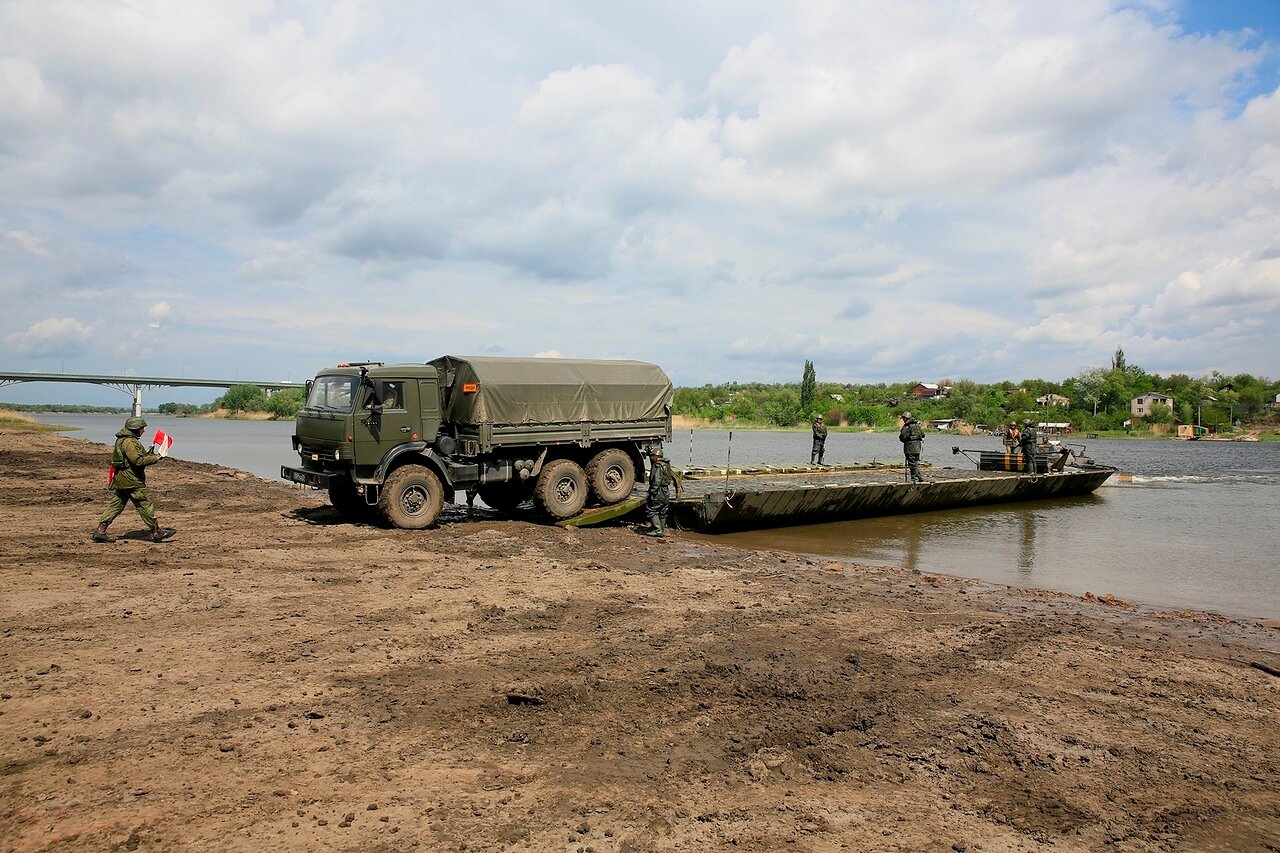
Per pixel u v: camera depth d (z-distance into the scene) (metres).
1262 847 4.27
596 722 5.75
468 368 14.81
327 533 14.12
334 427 14.04
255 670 6.70
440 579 10.57
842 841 4.18
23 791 4.45
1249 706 6.49
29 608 8.49
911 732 5.73
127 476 12.70
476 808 4.39
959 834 4.30
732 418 120.06
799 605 9.65
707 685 6.58
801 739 5.52
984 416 115.38
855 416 117.75
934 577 12.06
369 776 4.77
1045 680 7.01
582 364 16.20
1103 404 119.81
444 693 6.24
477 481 15.09
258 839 3.98
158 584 9.81
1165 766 5.28
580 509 16.09
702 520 16.36
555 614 8.88
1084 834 4.35
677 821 4.33
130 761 4.88
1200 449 76.94
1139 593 11.85
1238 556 15.02
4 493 18.95
